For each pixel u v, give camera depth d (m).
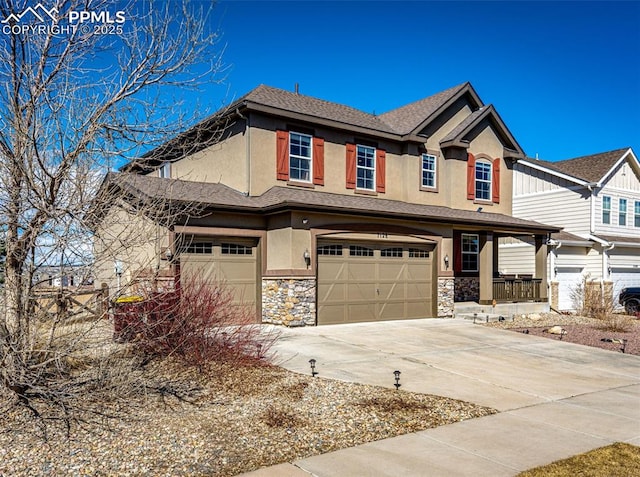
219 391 6.97
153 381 7.06
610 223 21.98
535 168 23.30
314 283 13.38
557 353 11.30
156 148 7.29
